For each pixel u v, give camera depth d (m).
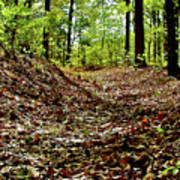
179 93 7.93
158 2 17.39
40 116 6.32
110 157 4.49
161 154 4.16
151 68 13.59
